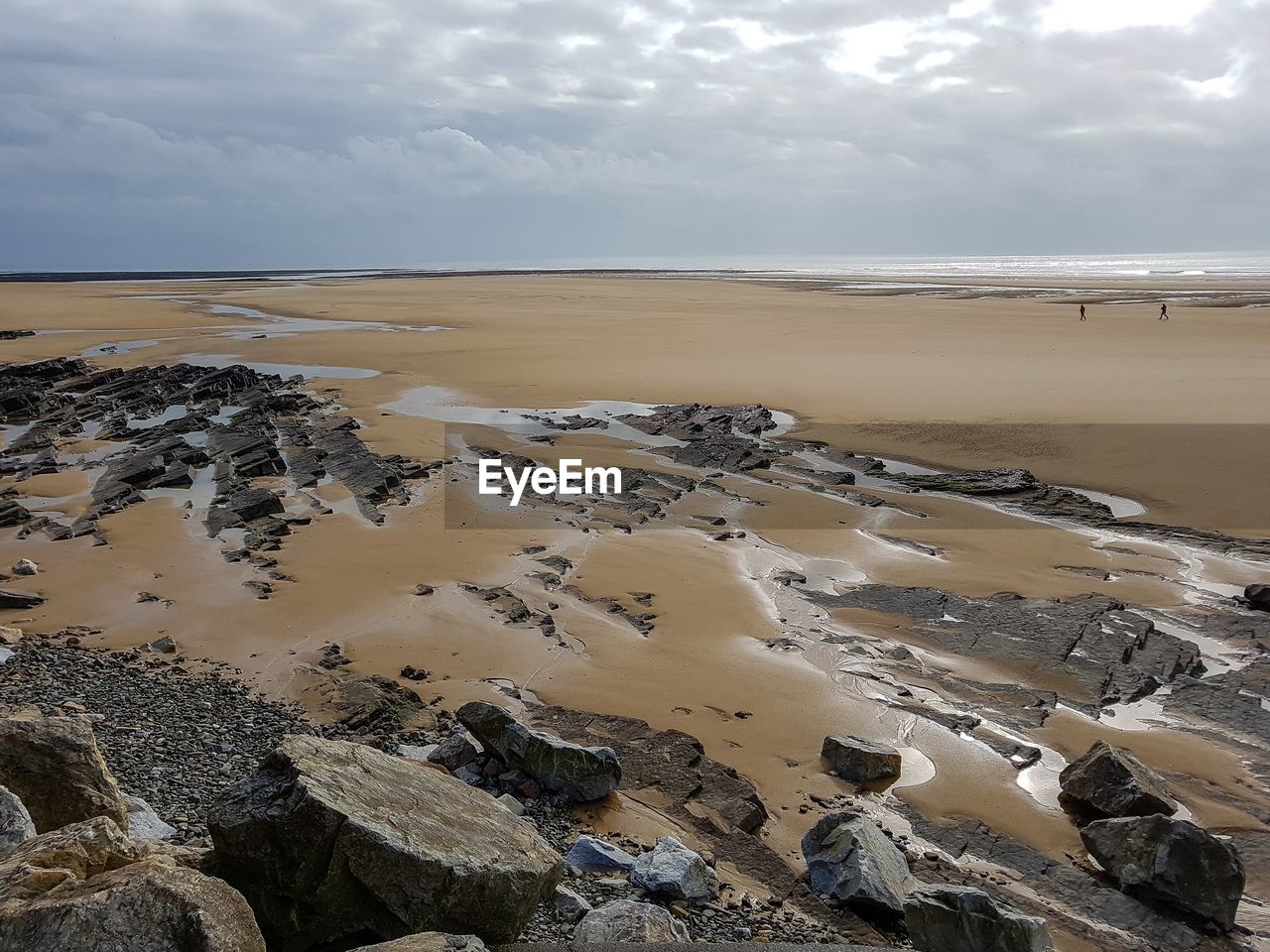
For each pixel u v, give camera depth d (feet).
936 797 37.58
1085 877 32.50
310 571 63.41
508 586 60.49
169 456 95.04
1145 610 55.67
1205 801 37.22
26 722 25.77
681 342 181.16
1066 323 200.34
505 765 37.52
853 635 53.06
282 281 547.49
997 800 37.32
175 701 43.27
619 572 62.85
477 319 239.50
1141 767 36.94
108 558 66.64
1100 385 117.08
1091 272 628.69
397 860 22.30
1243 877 30.37
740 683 47.14
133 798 31.12
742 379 134.62
